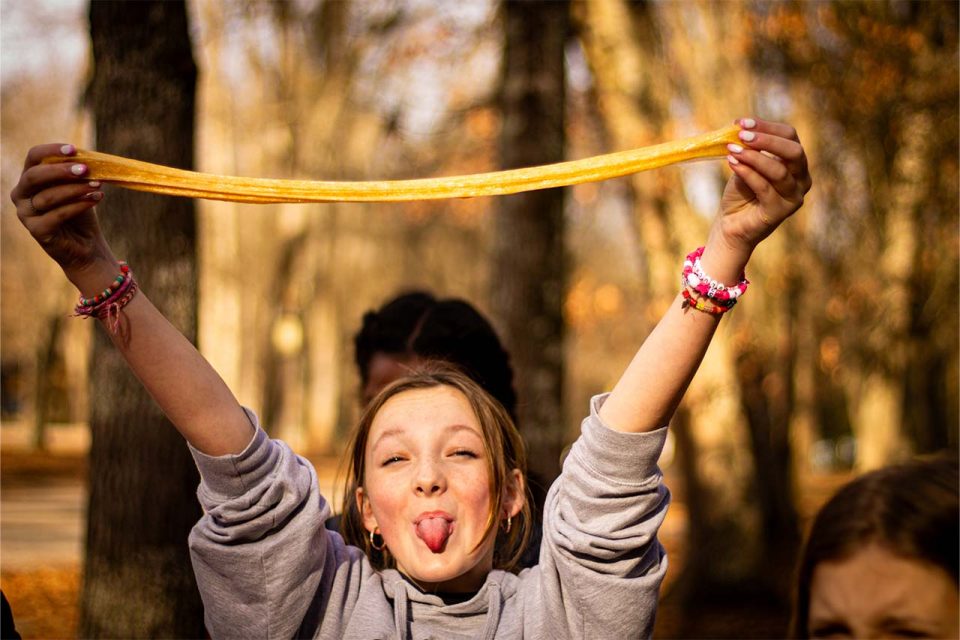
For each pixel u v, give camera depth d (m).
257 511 2.06
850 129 13.77
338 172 19.95
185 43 4.99
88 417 5.01
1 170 30.75
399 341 3.29
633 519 2.03
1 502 21.88
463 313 3.29
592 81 12.27
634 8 12.35
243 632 2.09
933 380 18.78
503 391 3.29
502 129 7.96
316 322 35.88
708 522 11.59
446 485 2.13
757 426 11.88
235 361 23.86
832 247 15.97
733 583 11.41
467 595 2.23
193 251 4.96
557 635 2.07
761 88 14.00
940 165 13.68
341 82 18.70
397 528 2.14
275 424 38.16
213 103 20.05
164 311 4.82
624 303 26.31
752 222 1.93
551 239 7.71
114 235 4.82
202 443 2.07
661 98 12.14
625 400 2.04
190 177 1.98
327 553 2.25
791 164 1.90
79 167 1.89
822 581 1.72
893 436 16.94
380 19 16.62
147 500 4.86
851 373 19.66
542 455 7.34
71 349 42.53
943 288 15.20
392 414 2.23
